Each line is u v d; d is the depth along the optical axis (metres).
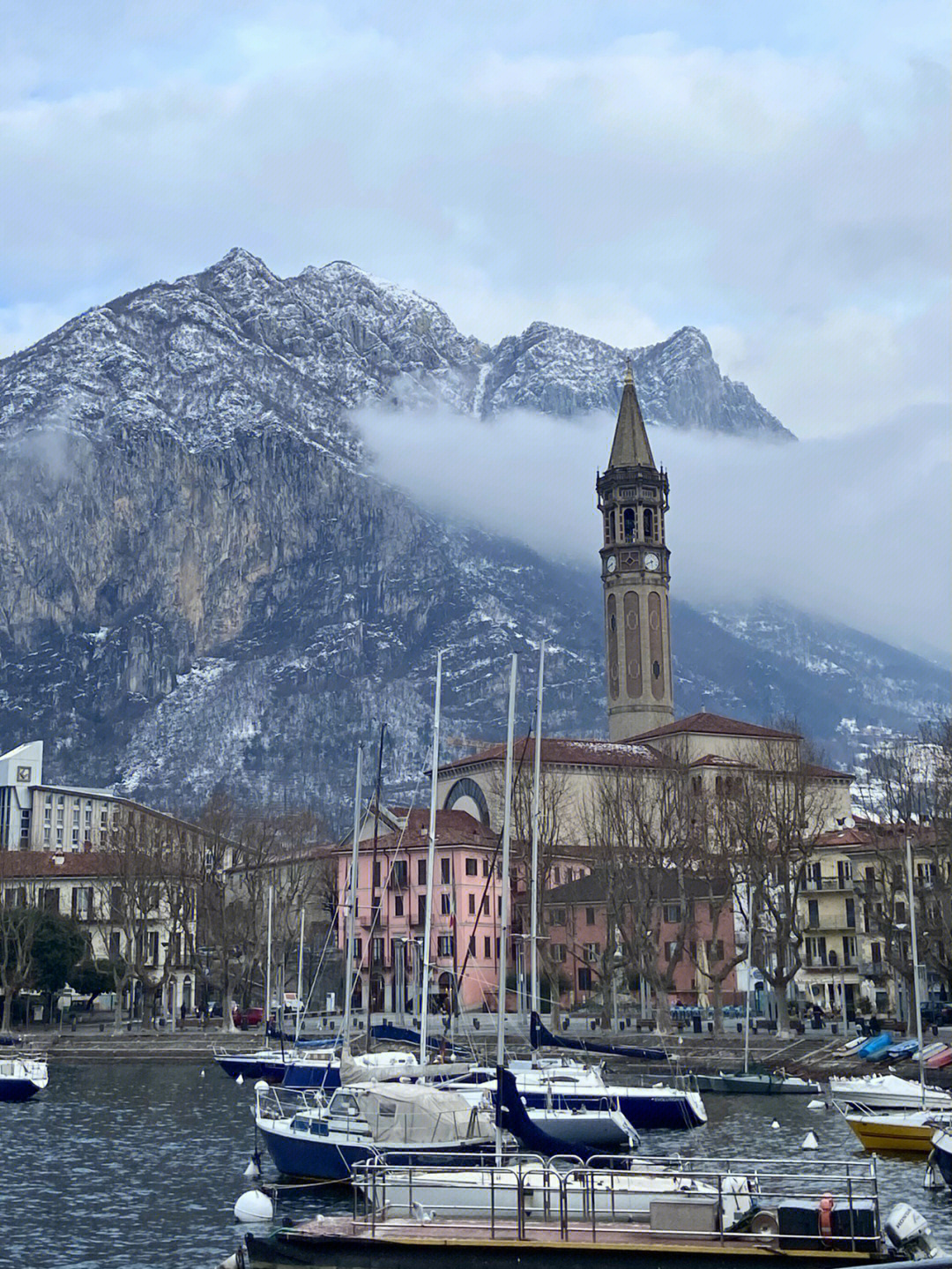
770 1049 130.62
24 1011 190.25
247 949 182.25
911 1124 79.81
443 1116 71.38
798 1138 88.31
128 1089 123.19
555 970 153.25
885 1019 152.50
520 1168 56.03
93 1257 59.38
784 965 139.38
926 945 132.38
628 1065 128.00
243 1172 79.19
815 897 183.00
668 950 182.50
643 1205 54.97
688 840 157.12
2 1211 68.81
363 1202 65.62
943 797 142.12
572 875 195.12
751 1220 52.34
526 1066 102.06
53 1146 89.31
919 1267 46.28
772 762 171.75
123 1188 74.56
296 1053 127.44
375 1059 99.00
